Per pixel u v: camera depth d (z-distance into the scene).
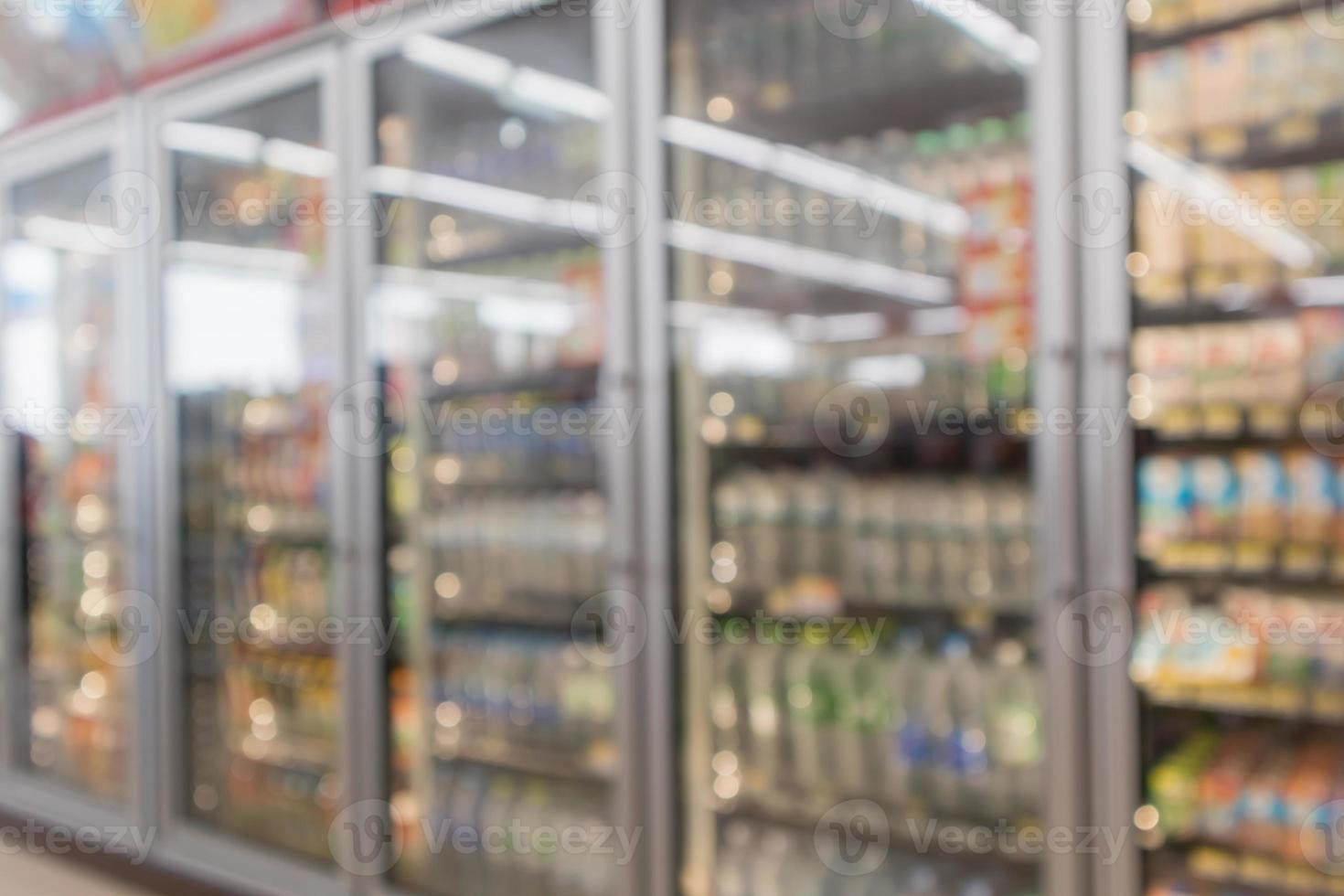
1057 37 1.89
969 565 2.20
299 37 2.87
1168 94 1.93
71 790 3.68
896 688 2.29
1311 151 1.90
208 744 3.35
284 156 3.19
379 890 2.82
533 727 2.72
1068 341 1.89
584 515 2.67
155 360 3.30
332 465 2.87
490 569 2.80
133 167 3.32
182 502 3.33
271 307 3.21
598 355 2.64
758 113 2.39
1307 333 1.88
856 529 2.33
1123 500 1.88
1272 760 2.00
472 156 2.88
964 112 2.33
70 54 3.39
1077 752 1.92
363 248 2.80
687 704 2.40
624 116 2.37
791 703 2.39
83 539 3.77
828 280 2.39
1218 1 1.91
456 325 2.88
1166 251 1.92
